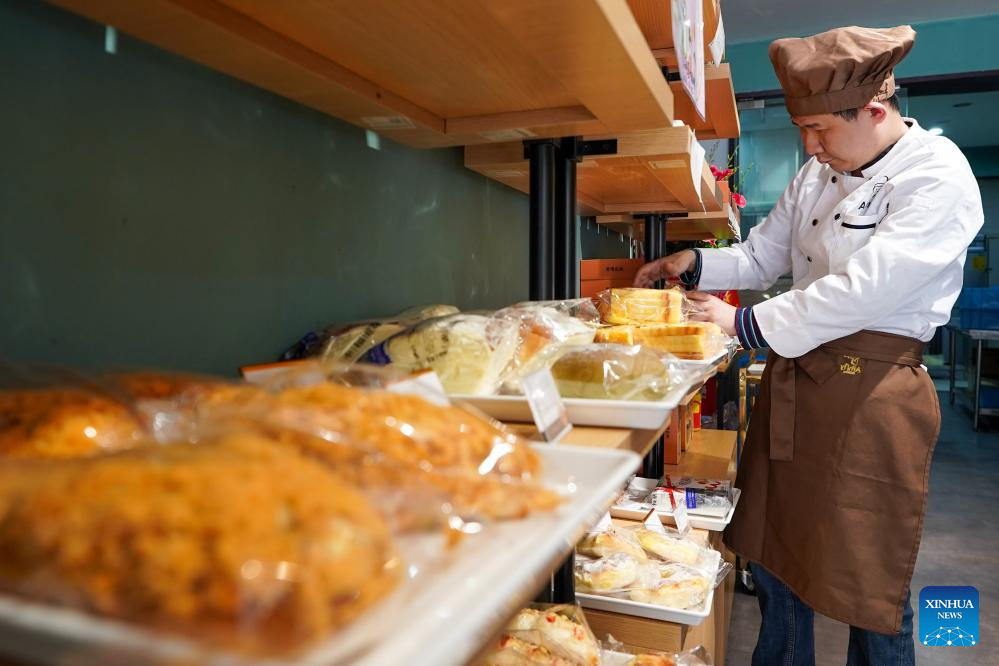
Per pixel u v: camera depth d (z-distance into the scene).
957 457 5.53
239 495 0.29
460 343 0.80
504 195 1.78
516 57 0.88
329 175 1.06
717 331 1.52
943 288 1.80
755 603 2.99
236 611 0.26
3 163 0.61
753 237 2.36
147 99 0.75
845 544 1.81
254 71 0.84
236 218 0.88
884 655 1.83
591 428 0.84
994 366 7.04
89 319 0.69
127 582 0.27
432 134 1.19
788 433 1.92
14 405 0.40
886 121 1.83
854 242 1.86
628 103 0.98
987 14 5.41
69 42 0.67
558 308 1.18
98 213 0.70
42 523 0.28
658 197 2.27
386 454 0.43
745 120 6.07
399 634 0.30
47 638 0.26
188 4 0.67
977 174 11.05
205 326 0.83
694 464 2.64
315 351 0.88
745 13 5.36
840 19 5.53
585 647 1.10
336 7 0.72
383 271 1.22
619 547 1.57
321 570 0.28
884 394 1.78
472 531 0.42
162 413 0.46
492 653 1.02
